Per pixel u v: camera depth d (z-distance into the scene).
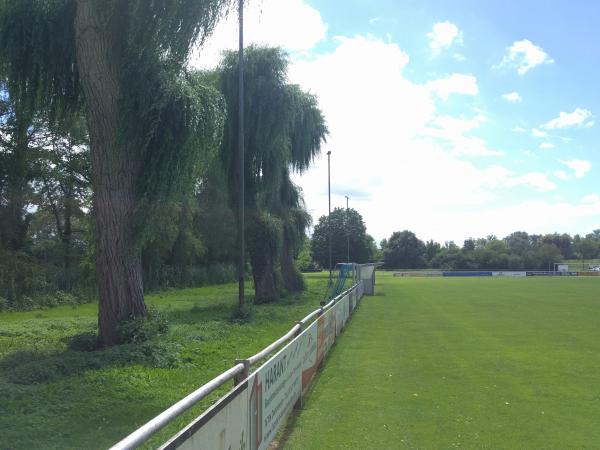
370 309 23.36
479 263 125.81
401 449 5.53
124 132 12.51
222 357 10.84
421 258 138.62
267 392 4.93
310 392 8.07
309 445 5.62
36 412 6.57
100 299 12.52
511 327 16.66
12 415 6.41
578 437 5.97
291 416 6.72
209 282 50.66
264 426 4.78
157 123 12.48
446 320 18.73
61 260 34.09
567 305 25.58
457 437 5.95
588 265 119.25
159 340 11.72
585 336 14.62
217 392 7.56
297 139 33.41
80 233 35.28
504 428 6.29
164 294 37.22
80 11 12.34
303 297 30.95
